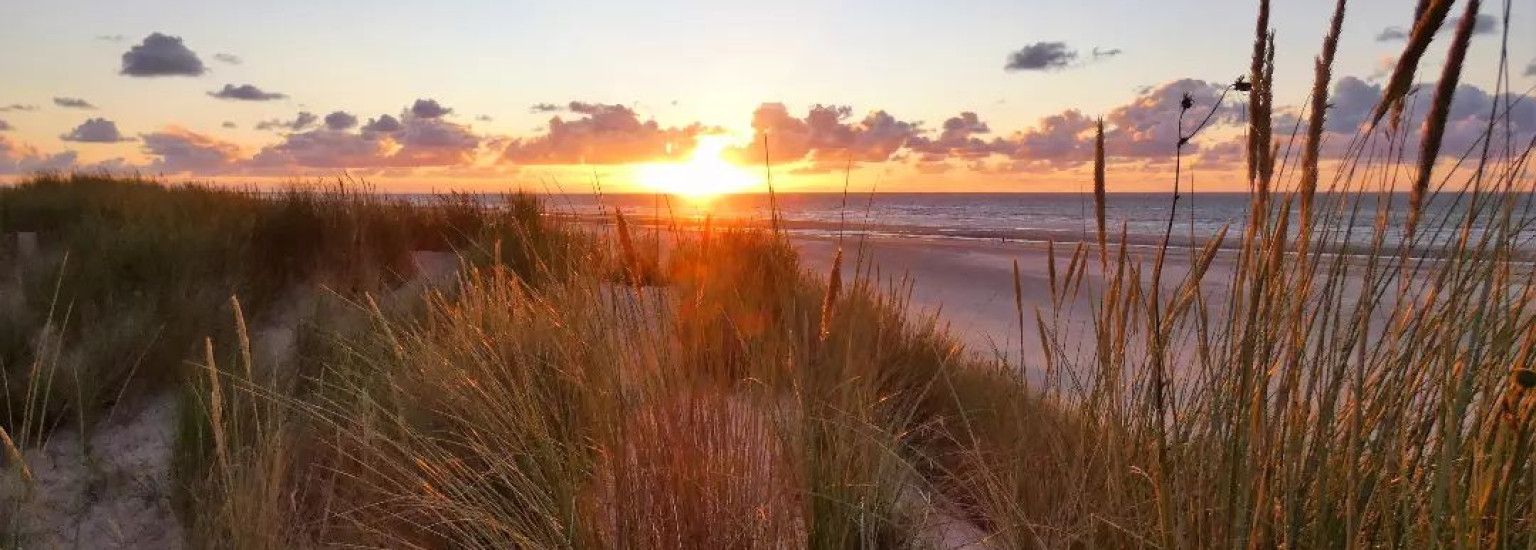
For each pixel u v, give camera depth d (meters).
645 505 2.26
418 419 2.98
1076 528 2.07
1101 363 1.88
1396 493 1.53
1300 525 1.57
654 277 2.79
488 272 5.12
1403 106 1.34
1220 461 1.62
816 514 2.23
